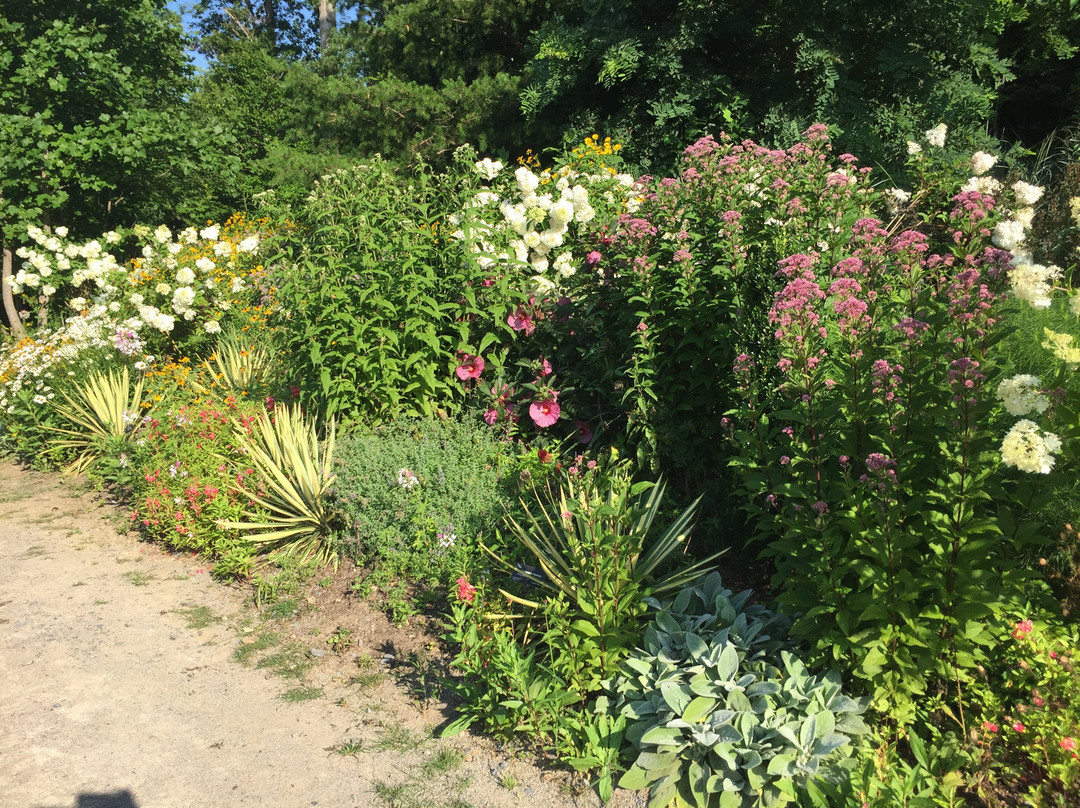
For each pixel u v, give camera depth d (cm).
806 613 347
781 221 450
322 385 579
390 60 1797
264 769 338
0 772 337
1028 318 426
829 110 1052
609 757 322
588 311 532
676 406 468
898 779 271
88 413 779
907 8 1055
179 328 903
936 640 304
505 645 353
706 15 1129
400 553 479
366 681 404
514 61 1714
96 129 1191
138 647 446
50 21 1280
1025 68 1263
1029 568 335
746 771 296
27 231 1109
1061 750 278
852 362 326
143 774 335
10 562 571
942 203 632
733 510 443
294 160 1622
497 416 559
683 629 362
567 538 401
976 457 294
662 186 498
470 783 325
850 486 318
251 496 549
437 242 606
